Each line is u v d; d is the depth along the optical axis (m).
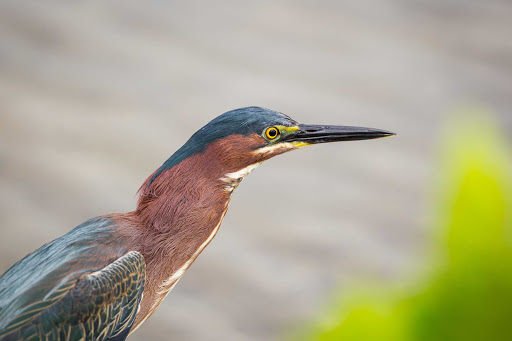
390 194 12.90
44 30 16.77
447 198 3.14
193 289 11.11
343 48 16.64
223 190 5.64
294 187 13.12
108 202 12.30
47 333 4.81
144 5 18.27
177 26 17.22
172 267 5.53
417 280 3.24
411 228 12.10
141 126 14.02
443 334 3.10
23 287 4.99
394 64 15.94
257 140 5.65
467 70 15.66
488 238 3.07
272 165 13.75
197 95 14.98
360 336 3.15
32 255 5.39
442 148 3.34
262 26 17.42
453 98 14.80
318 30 17.22
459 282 3.08
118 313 5.14
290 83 15.45
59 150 13.33
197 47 16.67
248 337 9.98
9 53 15.84
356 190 13.00
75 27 17.05
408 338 3.12
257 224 12.32
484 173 3.09
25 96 14.48
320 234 11.97
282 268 11.44
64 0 18.25
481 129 3.21
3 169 12.80
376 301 3.21
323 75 15.64
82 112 14.35
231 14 18.05
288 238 11.95
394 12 17.95
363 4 18.50
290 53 16.45
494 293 3.05
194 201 5.54
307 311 10.42
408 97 14.97
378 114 14.45
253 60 16.03
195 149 5.58
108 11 17.81
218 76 15.58
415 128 14.20
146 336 10.16
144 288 5.43
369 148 14.09
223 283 11.17
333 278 11.03
